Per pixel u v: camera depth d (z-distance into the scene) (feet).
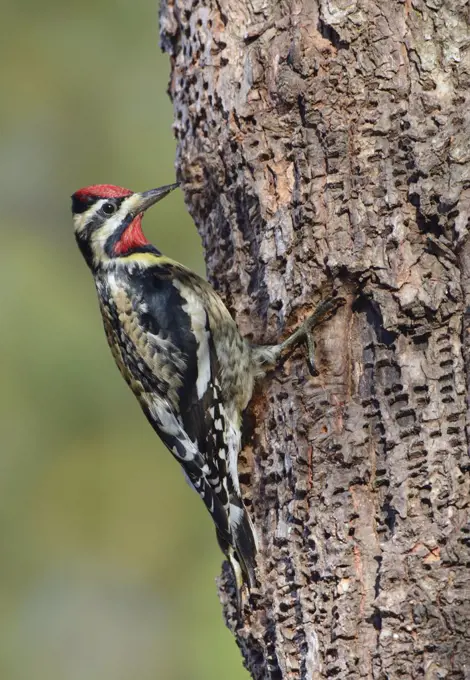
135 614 64.39
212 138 34.40
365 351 30.68
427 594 28.55
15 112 70.69
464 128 30.09
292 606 31.12
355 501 30.14
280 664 31.04
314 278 31.48
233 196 34.19
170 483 65.36
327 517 30.32
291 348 31.86
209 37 34.27
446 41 30.53
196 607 61.16
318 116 31.50
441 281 29.81
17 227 69.26
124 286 38.73
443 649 28.32
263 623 32.35
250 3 33.12
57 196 70.18
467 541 28.63
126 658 63.67
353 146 31.09
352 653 29.32
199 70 34.86
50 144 70.90
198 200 36.37
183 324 36.73
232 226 34.53
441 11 30.63
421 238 30.22
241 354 33.58
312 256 31.55
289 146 32.37
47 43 71.41
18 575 64.28
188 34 35.83
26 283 65.77
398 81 30.71
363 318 30.89
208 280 37.09
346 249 30.86
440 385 29.53
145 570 64.90
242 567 32.86
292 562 30.96
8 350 62.69
